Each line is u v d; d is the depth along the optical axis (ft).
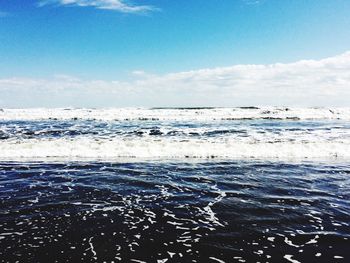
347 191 31.94
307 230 22.44
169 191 31.94
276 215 25.38
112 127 80.02
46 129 75.31
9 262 17.98
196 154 50.65
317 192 31.58
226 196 30.35
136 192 31.55
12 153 50.62
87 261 18.20
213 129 74.84
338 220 24.29
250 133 67.41
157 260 18.40
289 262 18.06
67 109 134.62
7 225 23.20
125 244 20.39
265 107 132.87
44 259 18.38
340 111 122.01
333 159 48.16
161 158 48.75
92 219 24.49
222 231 22.38
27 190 31.96
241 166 43.32
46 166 42.98
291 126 83.15
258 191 31.91
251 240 20.90
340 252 19.21
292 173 39.42
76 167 42.50
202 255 18.98
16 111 126.52
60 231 22.27
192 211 26.32
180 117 109.09
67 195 30.42
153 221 24.21
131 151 51.52
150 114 115.24
